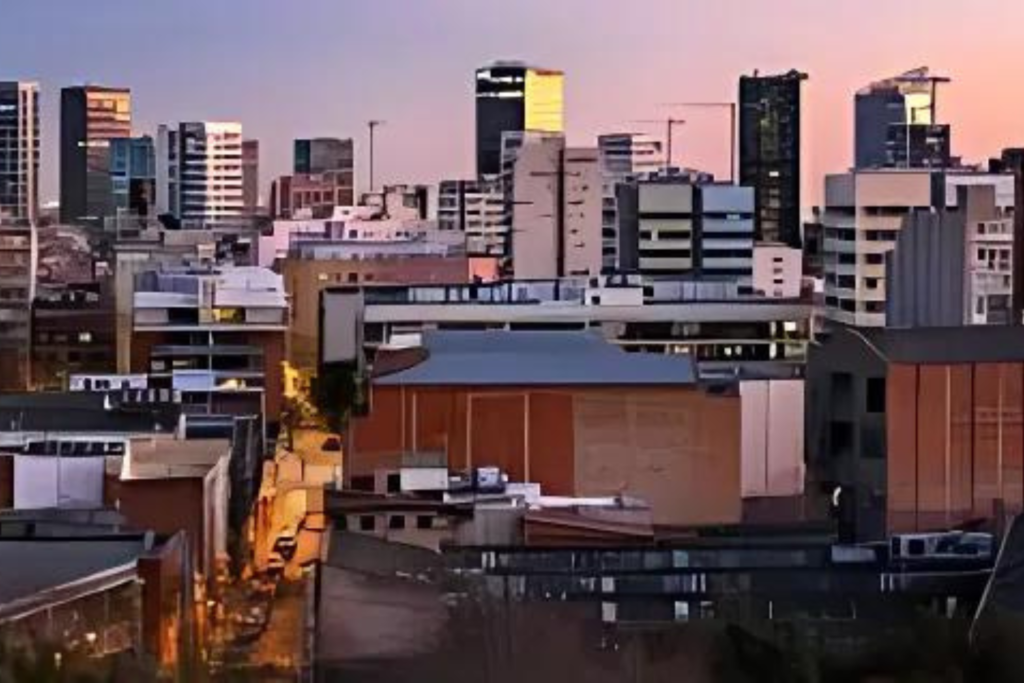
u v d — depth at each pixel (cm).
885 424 18412
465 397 18550
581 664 12456
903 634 12731
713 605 13088
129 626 13125
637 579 13338
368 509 15938
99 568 13400
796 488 19038
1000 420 18362
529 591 13150
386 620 12488
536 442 18512
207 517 16925
